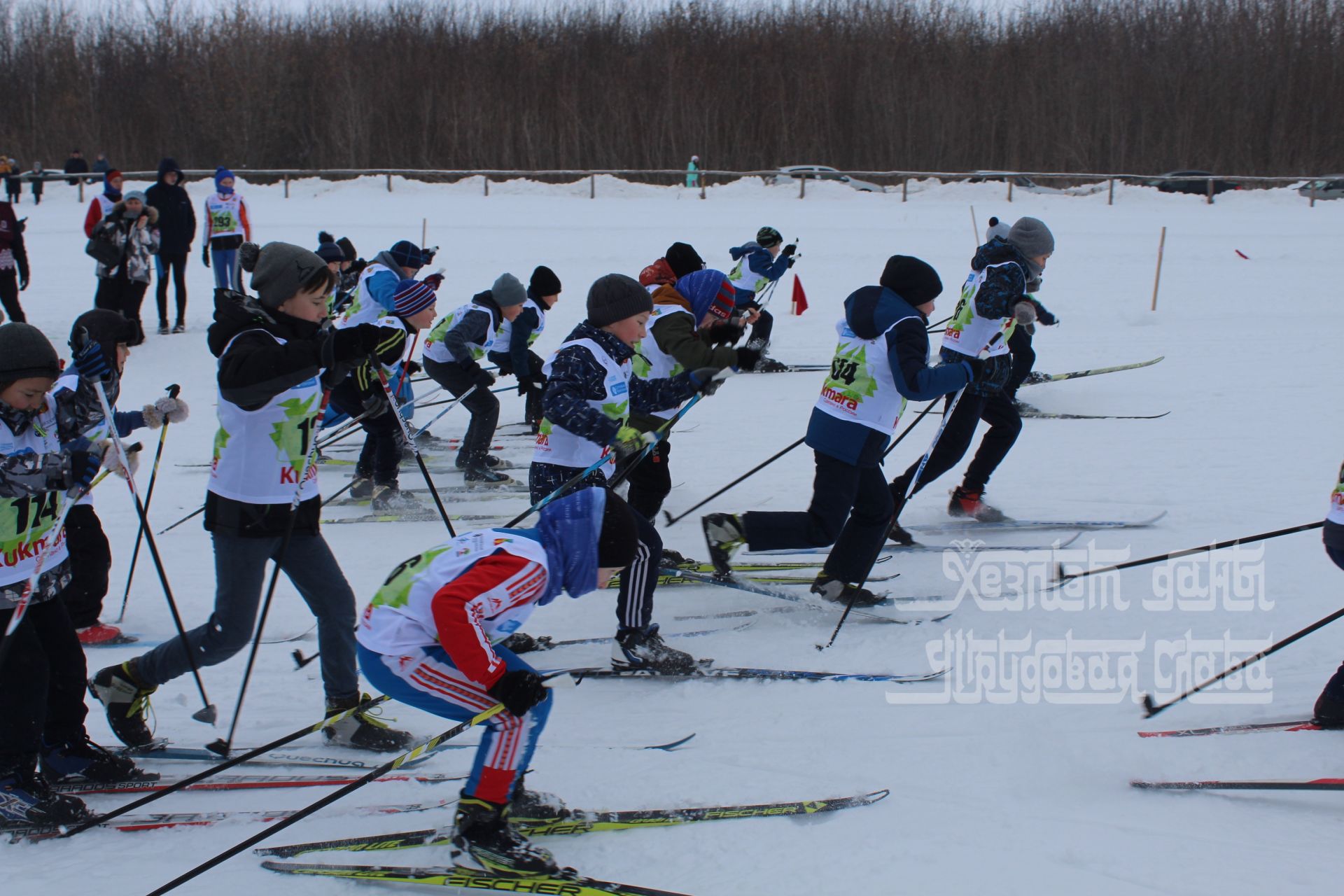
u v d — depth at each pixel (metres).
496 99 27.50
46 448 3.00
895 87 27.69
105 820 2.90
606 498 2.77
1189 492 6.06
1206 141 28.03
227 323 3.23
